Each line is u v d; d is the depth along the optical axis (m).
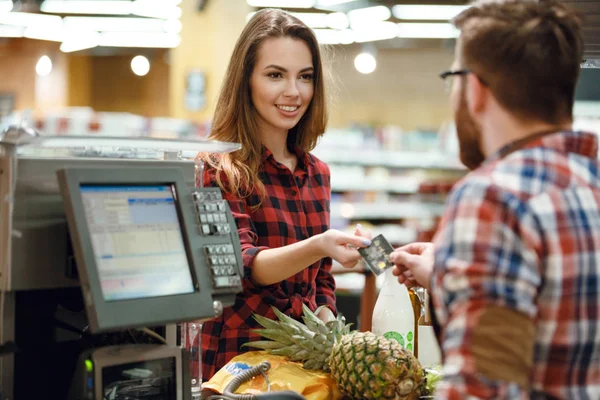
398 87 9.90
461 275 1.08
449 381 1.06
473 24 1.21
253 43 2.18
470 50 1.21
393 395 1.49
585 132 1.20
